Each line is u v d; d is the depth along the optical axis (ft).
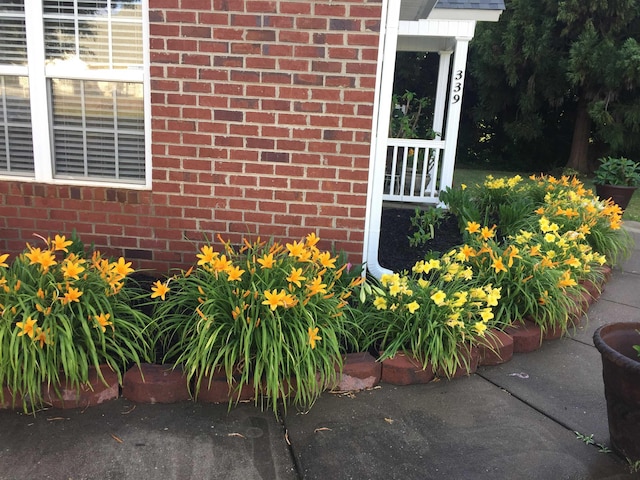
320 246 11.66
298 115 11.02
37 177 11.83
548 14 49.55
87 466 7.34
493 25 52.70
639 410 7.31
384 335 10.20
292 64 10.78
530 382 10.02
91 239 12.05
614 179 26.58
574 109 59.00
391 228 18.31
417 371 9.70
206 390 8.87
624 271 17.34
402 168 25.49
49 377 8.18
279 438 8.14
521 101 53.83
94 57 11.39
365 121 10.98
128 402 8.80
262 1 10.53
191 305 9.92
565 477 7.50
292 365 8.70
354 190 11.35
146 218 11.83
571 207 16.98
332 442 8.09
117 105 11.65
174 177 11.52
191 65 10.89
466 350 10.09
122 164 11.96
